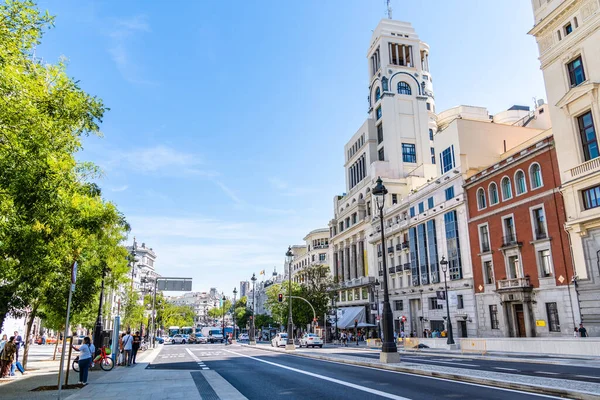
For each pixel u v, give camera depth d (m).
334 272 80.31
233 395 10.91
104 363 21.06
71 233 12.80
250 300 172.50
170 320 114.25
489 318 38.53
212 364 23.44
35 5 8.55
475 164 44.38
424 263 49.72
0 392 12.70
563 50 32.75
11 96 8.09
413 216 53.19
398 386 11.56
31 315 21.34
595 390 9.16
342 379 13.81
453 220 44.50
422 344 37.03
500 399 8.96
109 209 15.51
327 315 63.19
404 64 74.81
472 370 14.42
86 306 19.20
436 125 76.75
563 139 32.03
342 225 79.50
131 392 11.78
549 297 32.25
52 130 9.32
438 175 48.66
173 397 10.70
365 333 61.31
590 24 30.33
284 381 14.09
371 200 66.25
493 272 38.47
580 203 30.16
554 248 32.19
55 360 29.14
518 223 35.88
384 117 69.31
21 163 8.06
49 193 8.75
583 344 23.05
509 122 72.81
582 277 29.61
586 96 30.28
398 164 67.56
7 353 17.64
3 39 8.13
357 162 76.56
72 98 9.76
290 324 37.31
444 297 36.28
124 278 26.92
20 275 12.50
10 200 8.66
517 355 24.88
